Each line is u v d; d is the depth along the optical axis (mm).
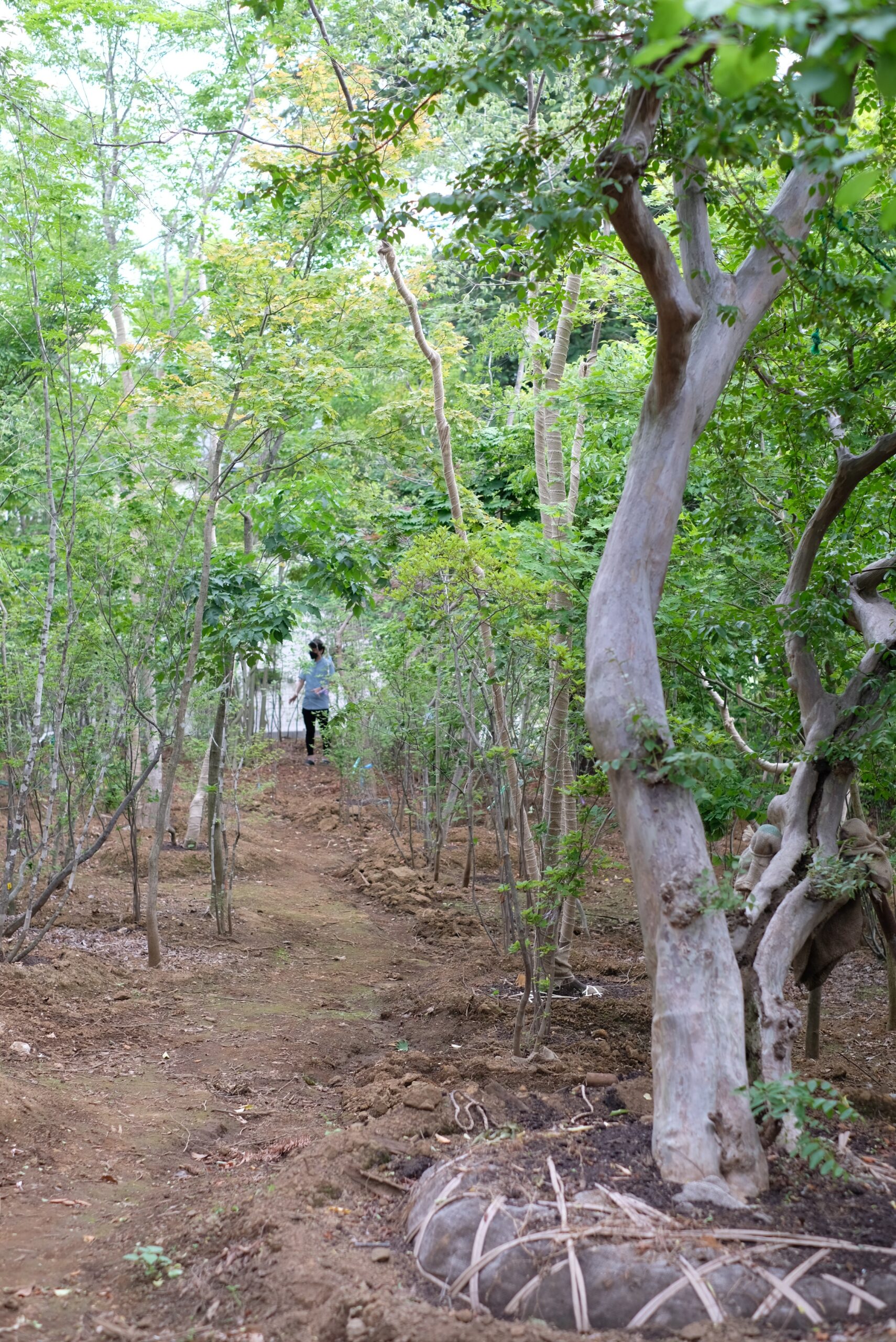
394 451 8062
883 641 4586
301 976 7391
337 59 7469
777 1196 3242
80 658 7840
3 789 11242
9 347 9242
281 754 10344
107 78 10422
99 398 7355
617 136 4074
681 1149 3271
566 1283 2793
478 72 3629
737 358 4238
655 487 3953
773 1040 3793
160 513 7941
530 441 9000
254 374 6852
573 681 5719
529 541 6238
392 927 9023
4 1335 2945
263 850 11539
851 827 4523
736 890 4586
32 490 9094
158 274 11633
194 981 7023
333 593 8609
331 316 7539
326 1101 5062
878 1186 3361
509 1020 6129
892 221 1787
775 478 6188
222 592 8211
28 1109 4543
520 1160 3445
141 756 8500
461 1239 3010
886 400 5254
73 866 6750
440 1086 4680
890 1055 5430
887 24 1487
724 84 1662
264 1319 2916
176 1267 3328
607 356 7375
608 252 6402
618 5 3549
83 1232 3648
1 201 6781
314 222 7977
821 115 3691
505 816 7473
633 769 3637
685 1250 2846
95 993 6539
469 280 12164
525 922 5441
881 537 5977
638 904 3623
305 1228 3334
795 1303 2674
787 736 6387
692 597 5723
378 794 14258
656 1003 3488
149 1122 4676
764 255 4262
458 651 6227
